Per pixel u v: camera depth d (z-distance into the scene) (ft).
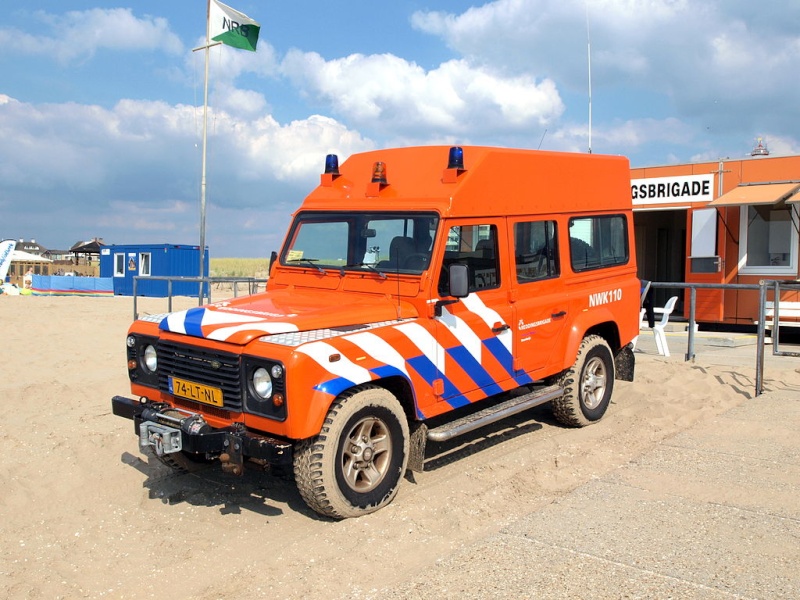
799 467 19.72
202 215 58.39
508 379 21.53
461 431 18.98
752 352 40.04
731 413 25.85
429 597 12.84
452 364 19.49
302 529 16.94
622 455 21.24
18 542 16.40
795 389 29.71
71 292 98.32
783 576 13.39
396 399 17.80
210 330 17.30
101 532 16.94
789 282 29.94
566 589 12.96
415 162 21.54
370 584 13.73
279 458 15.62
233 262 228.84
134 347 19.56
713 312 49.24
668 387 29.99
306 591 13.55
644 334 48.49
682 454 21.03
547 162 23.25
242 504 18.60
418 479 20.01
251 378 16.42
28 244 231.71
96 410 27.63
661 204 51.60
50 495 19.02
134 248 96.27
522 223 22.17
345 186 22.35
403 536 15.85
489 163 20.84
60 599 13.87
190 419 16.96
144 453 22.00
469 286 20.15
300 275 21.95
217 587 13.98
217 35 56.95
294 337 16.67
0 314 59.77
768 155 47.39
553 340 23.31
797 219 45.44
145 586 14.37
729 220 48.57
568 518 16.29
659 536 15.24
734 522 15.96
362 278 20.35
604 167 26.23
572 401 24.07
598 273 25.68
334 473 16.33
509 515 16.94
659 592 12.80
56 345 42.98
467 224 20.04
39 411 27.61
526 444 23.07
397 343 17.89
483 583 13.26
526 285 22.26
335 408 16.44
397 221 20.08
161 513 18.03
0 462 21.47
